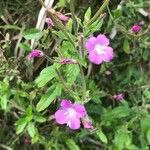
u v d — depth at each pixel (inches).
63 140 10.8
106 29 10.7
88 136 11.4
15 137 11.4
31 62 10.2
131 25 11.1
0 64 9.9
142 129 10.6
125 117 10.8
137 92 11.2
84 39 8.8
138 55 11.5
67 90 9.2
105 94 10.8
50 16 8.4
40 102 9.5
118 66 11.5
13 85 10.2
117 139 10.5
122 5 10.8
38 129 10.9
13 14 10.6
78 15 10.3
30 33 9.3
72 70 9.1
